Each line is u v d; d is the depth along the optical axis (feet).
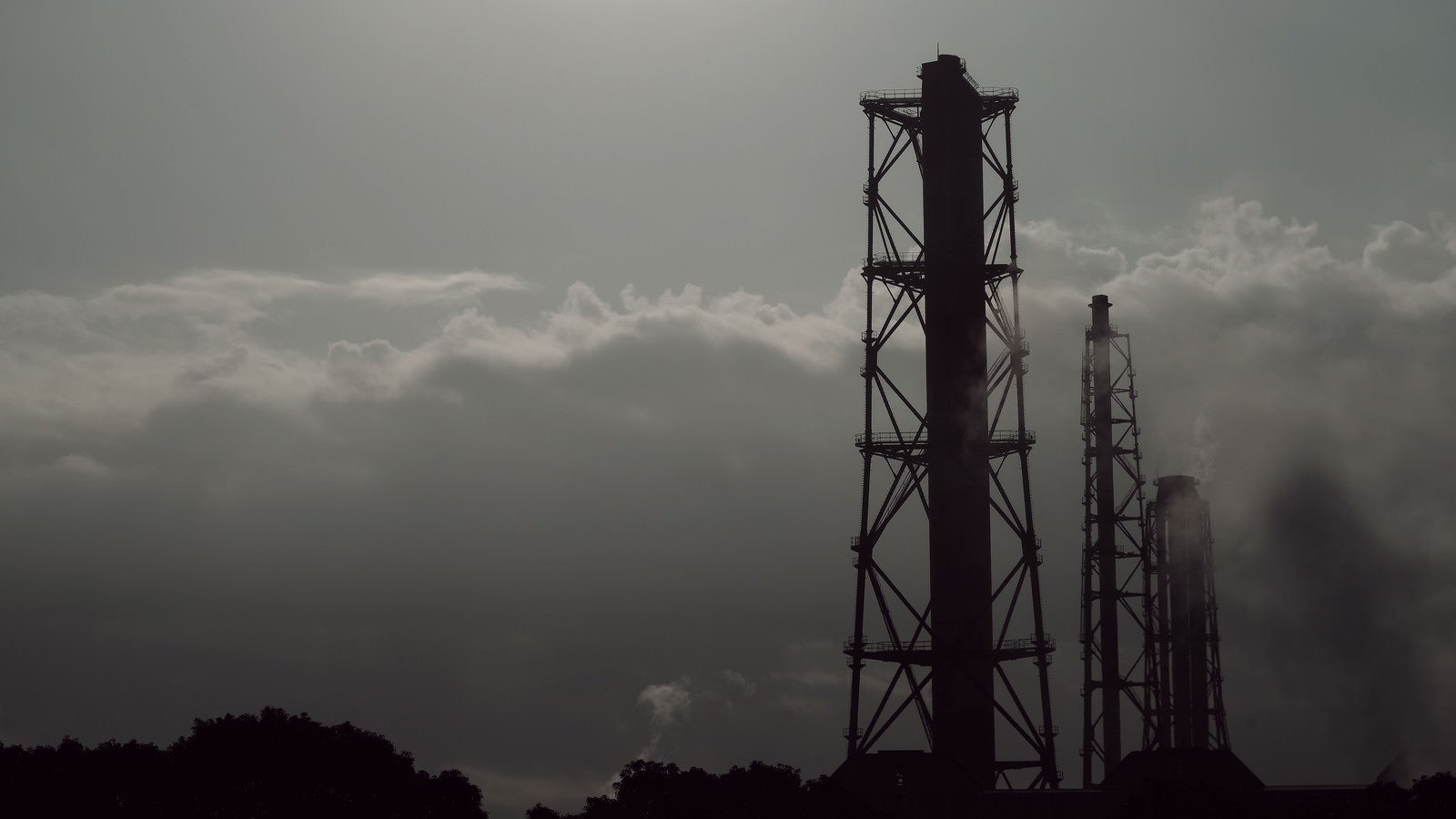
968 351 512.63
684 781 431.84
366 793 436.76
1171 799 420.36
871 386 523.70
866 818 422.00
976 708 497.87
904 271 520.83
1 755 431.02
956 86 527.40
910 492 513.86
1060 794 454.40
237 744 437.99
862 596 515.91
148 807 421.59
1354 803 427.74
